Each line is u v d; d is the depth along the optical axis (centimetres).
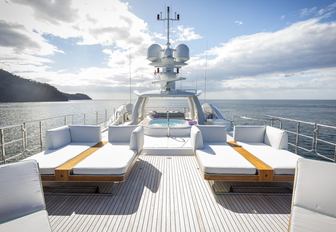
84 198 282
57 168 288
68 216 240
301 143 1584
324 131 1988
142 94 674
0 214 171
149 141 552
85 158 332
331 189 180
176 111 891
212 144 428
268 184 324
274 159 325
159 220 232
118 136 450
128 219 234
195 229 217
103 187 311
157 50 692
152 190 305
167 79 694
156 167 398
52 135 383
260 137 451
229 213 248
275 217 241
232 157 331
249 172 289
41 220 175
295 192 195
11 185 179
